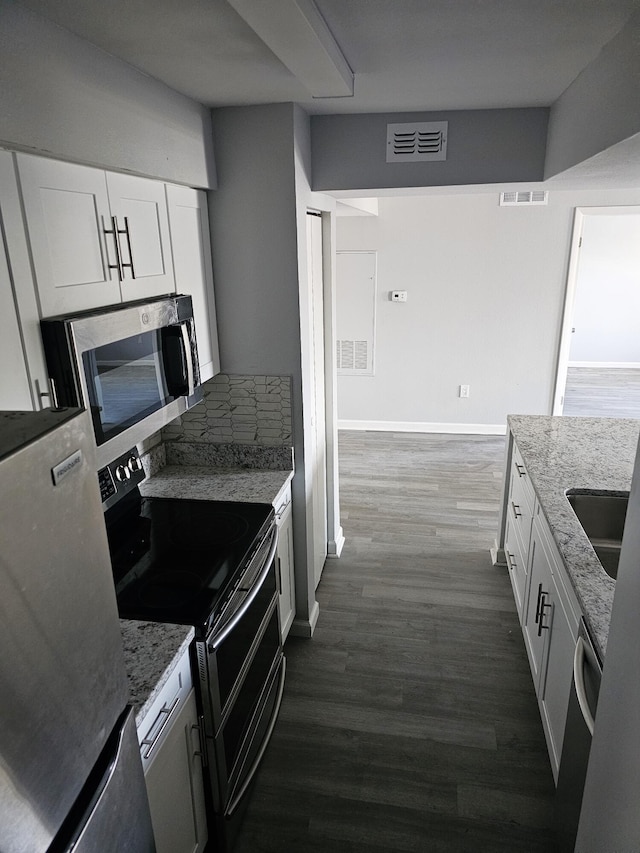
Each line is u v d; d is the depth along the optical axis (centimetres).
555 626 213
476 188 278
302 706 255
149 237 194
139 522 226
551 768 221
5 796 74
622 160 190
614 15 144
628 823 91
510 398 575
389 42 164
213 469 280
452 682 267
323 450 344
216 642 166
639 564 93
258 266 254
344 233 550
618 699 100
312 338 296
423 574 352
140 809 113
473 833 201
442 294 554
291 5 118
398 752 232
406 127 259
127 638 158
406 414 597
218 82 196
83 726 93
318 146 267
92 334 152
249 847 198
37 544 79
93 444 94
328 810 210
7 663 73
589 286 888
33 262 137
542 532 241
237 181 245
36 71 133
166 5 130
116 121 168
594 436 312
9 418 87
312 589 306
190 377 213
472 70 192
